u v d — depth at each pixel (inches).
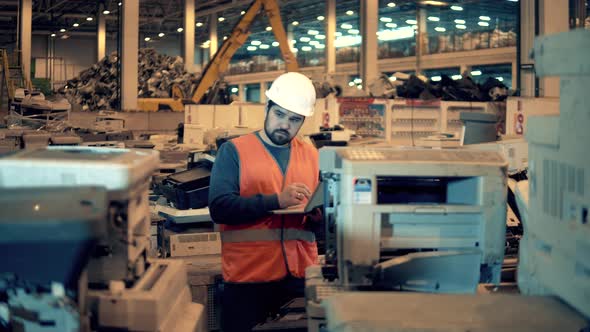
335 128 322.3
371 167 99.6
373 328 68.3
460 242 102.8
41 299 71.9
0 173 80.3
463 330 67.5
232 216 144.9
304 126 461.4
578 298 70.6
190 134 474.9
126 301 81.2
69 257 67.7
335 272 109.4
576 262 71.1
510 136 220.5
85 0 1743.4
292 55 859.4
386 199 110.9
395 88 548.7
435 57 1350.9
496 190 103.0
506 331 67.3
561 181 74.6
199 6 1684.3
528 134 85.2
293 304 150.5
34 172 80.1
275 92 150.1
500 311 72.6
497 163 103.0
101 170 80.0
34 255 67.6
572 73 70.3
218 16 1902.1
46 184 80.2
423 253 101.3
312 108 151.3
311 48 1951.3
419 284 101.9
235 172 149.4
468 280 103.2
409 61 1418.6
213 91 892.6
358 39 1679.4
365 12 890.7
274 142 152.7
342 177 100.9
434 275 102.0
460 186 107.0
